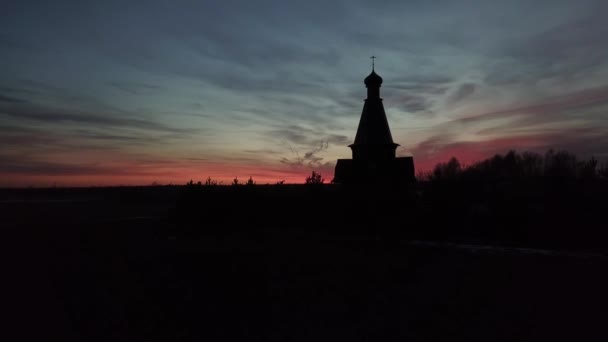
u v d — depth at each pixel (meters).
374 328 9.59
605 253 18.16
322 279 13.91
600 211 23.73
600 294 12.19
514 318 10.20
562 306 11.15
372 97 30.22
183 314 10.49
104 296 11.95
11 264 15.88
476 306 11.16
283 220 26.42
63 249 19.41
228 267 15.48
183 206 25.34
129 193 72.00
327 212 25.91
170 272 14.80
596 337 9.03
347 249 19.25
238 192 25.75
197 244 20.88
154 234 24.38
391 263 16.27
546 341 8.84
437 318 10.23
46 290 12.50
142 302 11.30
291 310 10.82
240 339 8.95
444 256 17.78
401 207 25.09
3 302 11.31
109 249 19.36
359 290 12.62
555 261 16.75
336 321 10.05
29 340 8.84
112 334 9.20
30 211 43.44
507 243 20.61
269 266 15.72
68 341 8.82
